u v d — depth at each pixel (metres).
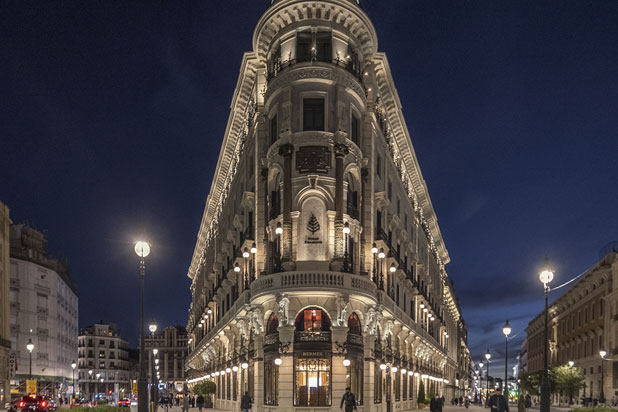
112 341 153.62
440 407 31.02
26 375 77.94
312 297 26.89
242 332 34.41
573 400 65.62
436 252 68.56
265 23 30.77
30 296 81.44
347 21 30.12
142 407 16.27
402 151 46.06
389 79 35.56
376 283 31.28
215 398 51.09
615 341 57.56
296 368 26.42
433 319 58.09
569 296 76.25
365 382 28.28
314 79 28.48
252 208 34.34
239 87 38.12
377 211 33.66
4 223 63.66
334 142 28.05
